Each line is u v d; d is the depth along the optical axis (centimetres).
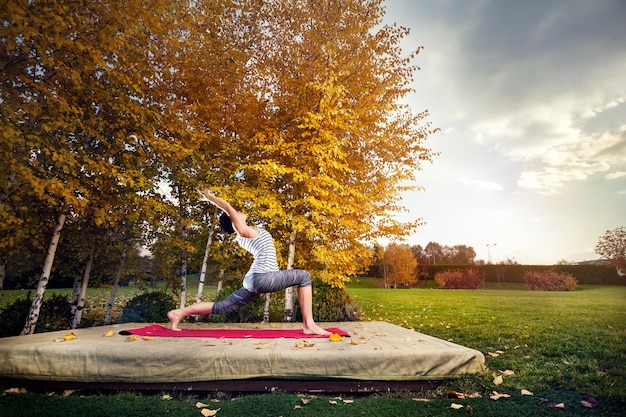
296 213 717
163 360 290
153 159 671
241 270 764
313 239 707
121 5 464
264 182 690
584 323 694
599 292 1805
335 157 665
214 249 712
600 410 251
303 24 724
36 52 448
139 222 710
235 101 732
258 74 761
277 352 296
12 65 442
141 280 843
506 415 242
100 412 244
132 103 550
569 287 2169
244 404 262
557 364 378
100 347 300
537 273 2420
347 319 762
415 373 297
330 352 296
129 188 621
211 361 291
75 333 391
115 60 503
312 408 255
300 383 296
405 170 720
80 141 609
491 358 422
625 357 401
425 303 1291
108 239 730
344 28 702
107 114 604
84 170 553
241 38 745
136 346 308
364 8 722
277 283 365
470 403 264
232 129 754
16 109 429
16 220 468
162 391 292
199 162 702
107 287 846
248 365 291
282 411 249
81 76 536
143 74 639
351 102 721
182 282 767
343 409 254
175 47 647
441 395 288
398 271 3103
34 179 432
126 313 748
